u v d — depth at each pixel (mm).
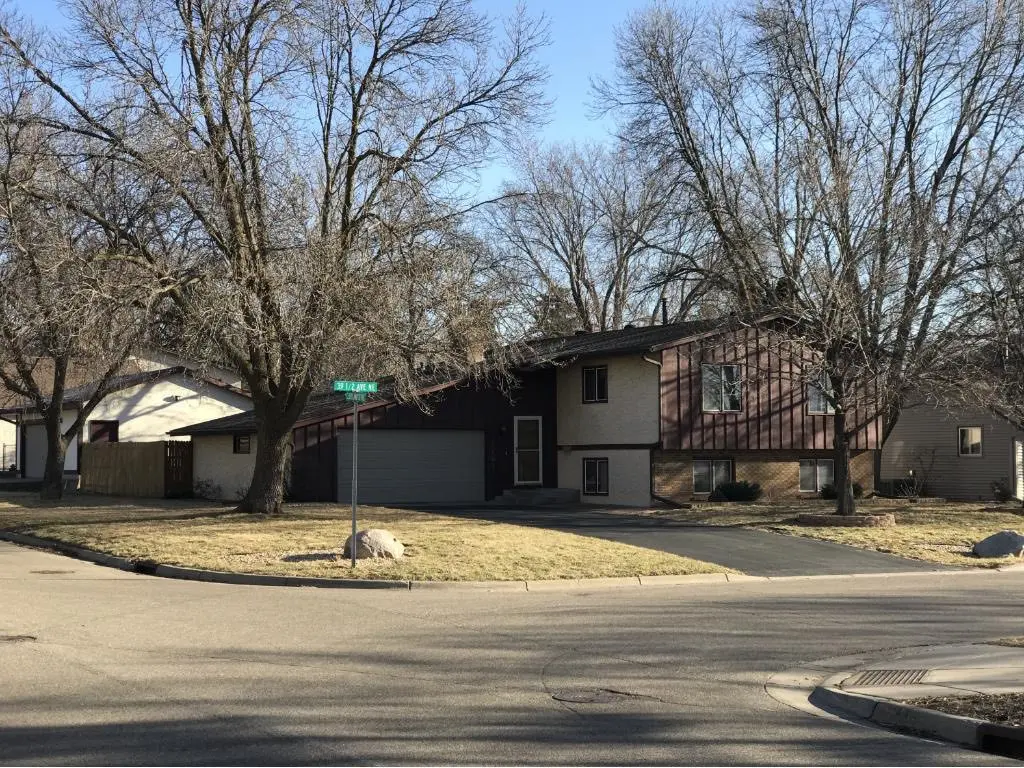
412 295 22188
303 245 21703
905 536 23844
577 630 12383
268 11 22219
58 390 33656
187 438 44562
